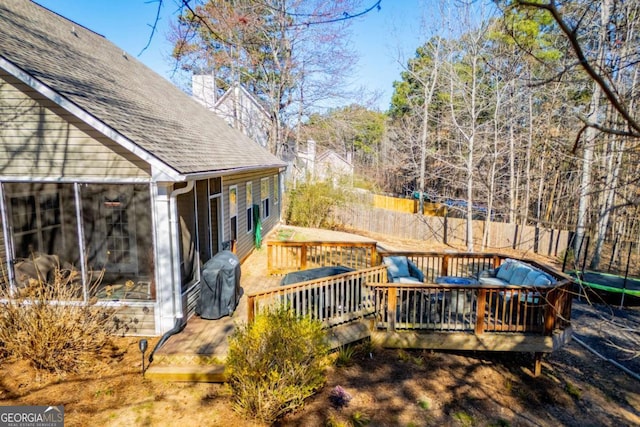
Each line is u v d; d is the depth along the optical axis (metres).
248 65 23.00
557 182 18.67
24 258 6.56
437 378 6.51
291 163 24.77
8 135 6.28
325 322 6.54
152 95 10.41
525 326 6.78
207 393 5.33
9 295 5.90
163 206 6.34
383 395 5.84
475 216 24.16
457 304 6.93
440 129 23.05
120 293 6.61
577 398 6.42
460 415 5.59
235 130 18.41
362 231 22.11
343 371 6.41
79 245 6.48
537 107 18.78
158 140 6.89
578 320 9.88
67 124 6.25
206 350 5.91
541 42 13.02
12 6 8.26
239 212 11.52
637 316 10.13
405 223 20.84
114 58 10.96
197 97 22.53
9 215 6.45
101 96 7.01
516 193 19.67
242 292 8.69
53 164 6.33
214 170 7.52
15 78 6.13
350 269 7.66
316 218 21.09
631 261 15.15
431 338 6.89
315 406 5.34
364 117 25.83
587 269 13.92
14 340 5.53
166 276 6.46
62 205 6.45
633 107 6.82
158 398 5.15
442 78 21.44
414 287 6.89
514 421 5.62
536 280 7.38
